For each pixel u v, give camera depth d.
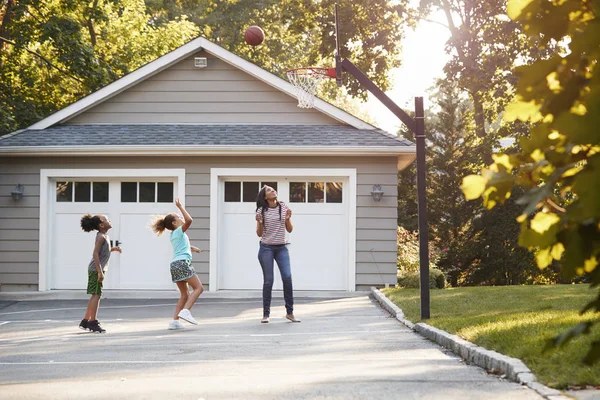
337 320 11.88
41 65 29.70
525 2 1.78
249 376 6.65
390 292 15.55
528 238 1.69
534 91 1.74
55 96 30.31
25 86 28.58
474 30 27.97
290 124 18.44
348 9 28.67
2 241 17.44
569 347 6.25
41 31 25.89
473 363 7.14
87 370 7.29
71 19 26.00
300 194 17.48
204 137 17.59
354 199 17.28
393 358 7.68
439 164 29.09
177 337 9.98
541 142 1.73
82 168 17.44
